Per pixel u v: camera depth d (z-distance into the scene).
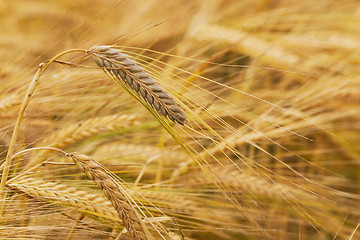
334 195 0.95
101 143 0.95
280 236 0.91
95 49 0.75
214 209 0.90
